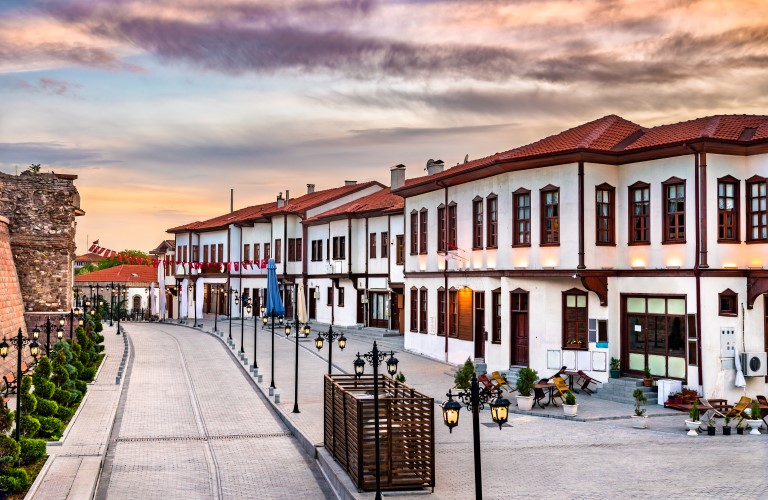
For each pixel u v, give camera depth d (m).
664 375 28.78
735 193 28.17
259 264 65.12
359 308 56.81
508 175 33.31
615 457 20.52
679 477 18.30
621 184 30.59
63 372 28.66
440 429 24.66
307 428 25.00
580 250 29.84
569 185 30.39
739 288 27.83
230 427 26.22
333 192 69.31
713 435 23.28
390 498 17.16
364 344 48.50
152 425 26.36
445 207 39.47
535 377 27.52
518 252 32.62
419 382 33.25
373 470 17.70
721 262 27.80
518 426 24.95
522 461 20.27
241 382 36.16
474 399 12.81
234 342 52.34
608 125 33.12
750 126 29.55
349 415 18.84
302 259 64.12
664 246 28.94
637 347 29.77
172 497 18.19
